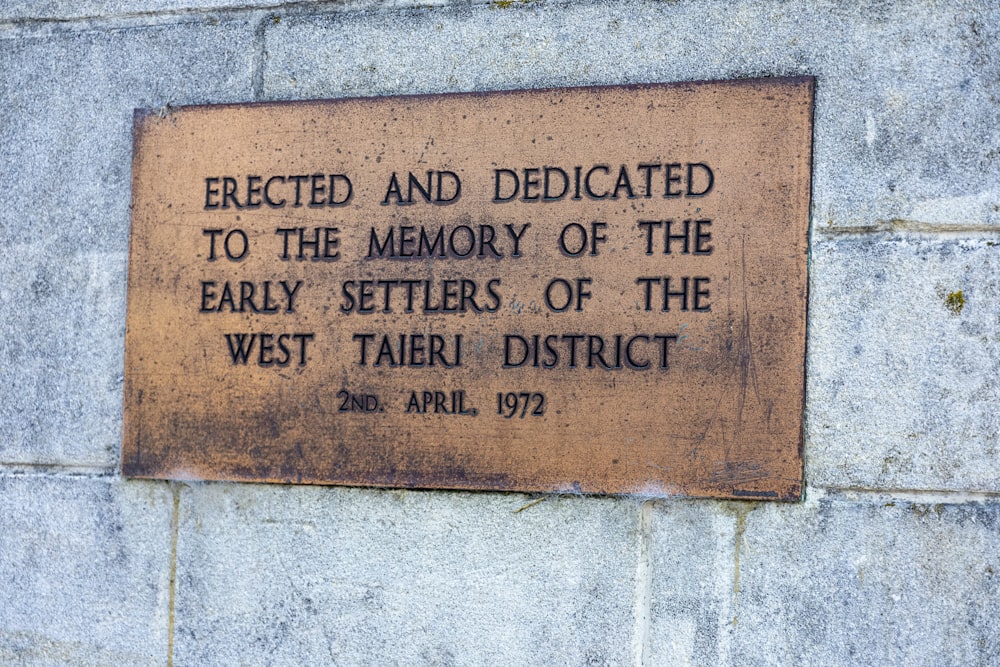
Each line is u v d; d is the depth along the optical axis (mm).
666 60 2564
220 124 2789
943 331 2406
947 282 2410
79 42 2910
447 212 2645
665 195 2525
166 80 2852
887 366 2424
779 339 2451
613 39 2596
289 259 2730
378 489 2672
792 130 2469
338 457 2672
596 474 2525
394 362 2652
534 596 2574
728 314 2479
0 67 2957
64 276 2887
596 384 2537
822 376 2447
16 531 2877
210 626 2756
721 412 2471
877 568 2416
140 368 2799
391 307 2662
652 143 2539
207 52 2830
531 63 2637
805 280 2445
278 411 2713
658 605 2510
